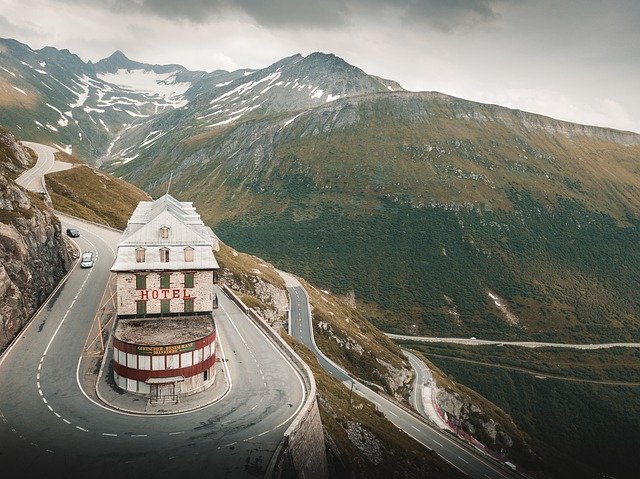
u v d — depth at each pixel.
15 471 34.25
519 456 141.12
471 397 159.00
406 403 130.25
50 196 119.69
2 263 57.66
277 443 41.34
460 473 77.94
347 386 103.19
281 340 67.00
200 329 52.78
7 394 45.19
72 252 88.44
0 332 53.34
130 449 38.56
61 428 40.66
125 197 151.88
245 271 136.38
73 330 59.56
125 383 48.09
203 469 36.69
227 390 51.59
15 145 145.88
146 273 54.66
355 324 173.00
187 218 67.44
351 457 57.59
